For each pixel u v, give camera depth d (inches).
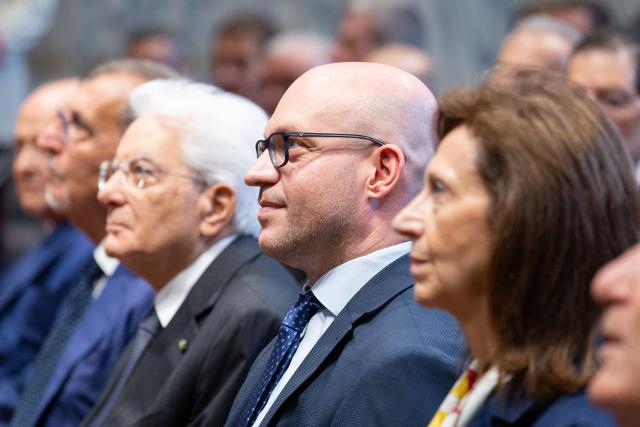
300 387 193.0
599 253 146.0
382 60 410.9
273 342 220.8
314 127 202.1
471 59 647.8
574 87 153.4
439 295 152.8
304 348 205.3
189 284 249.1
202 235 247.9
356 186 202.1
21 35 600.7
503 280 146.1
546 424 141.3
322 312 205.8
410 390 179.6
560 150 145.8
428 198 155.2
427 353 182.7
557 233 144.5
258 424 199.3
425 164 205.6
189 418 231.0
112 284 293.7
